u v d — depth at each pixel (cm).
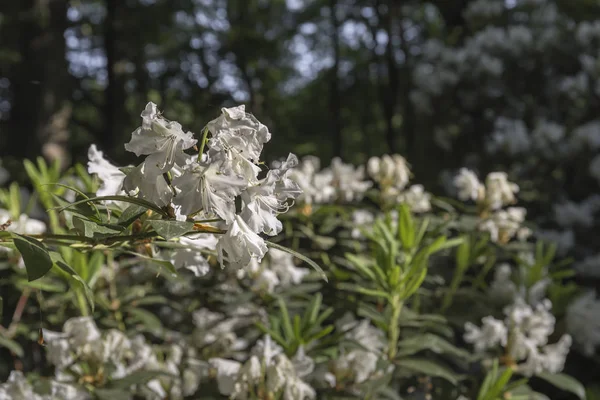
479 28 879
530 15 870
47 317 305
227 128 141
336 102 1328
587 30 782
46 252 137
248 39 1363
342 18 1488
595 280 608
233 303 311
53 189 288
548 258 367
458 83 798
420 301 326
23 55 1020
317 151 1571
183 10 1466
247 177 145
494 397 254
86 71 1644
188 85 1416
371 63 1380
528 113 777
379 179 372
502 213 372
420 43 1347
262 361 225
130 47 1445
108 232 147
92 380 239
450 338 340
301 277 315
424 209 377
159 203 141
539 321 299
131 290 305
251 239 142
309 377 253
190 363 262
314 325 254
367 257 336
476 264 388
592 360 464
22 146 999
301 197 344
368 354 254
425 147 820
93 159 172
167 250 186
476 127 796
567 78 752
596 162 687
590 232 652
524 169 717
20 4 1032
